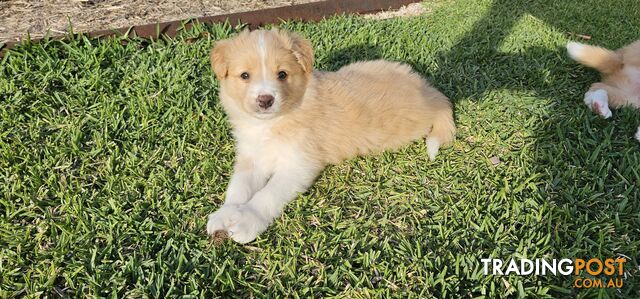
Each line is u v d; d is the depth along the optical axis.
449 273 0.56
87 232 0.60
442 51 0.99
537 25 1.10
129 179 0.68
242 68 0.64
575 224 0.61
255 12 1.08
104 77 0.86
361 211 0.65
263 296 0.54
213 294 0.54
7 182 0.66
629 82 0.83
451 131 0.76
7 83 0.82
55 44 0.93
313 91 0.69
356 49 0.99
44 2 1.12
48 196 0.65
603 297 0.52
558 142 0.74
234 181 0.66
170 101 0.82
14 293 0.54
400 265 0.57
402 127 0.73
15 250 0.58
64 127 0.76
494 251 0.58
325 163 0.71
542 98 0.84
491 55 0.98
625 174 0.68
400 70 0.78
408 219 0.64
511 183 0.68
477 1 1.21
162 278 0.55
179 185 0.67
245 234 0.59
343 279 0.56
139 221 0.62
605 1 1.21
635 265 0.56
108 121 0.77
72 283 0.55
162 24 1.01
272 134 0.67
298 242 0.60
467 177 0.69
